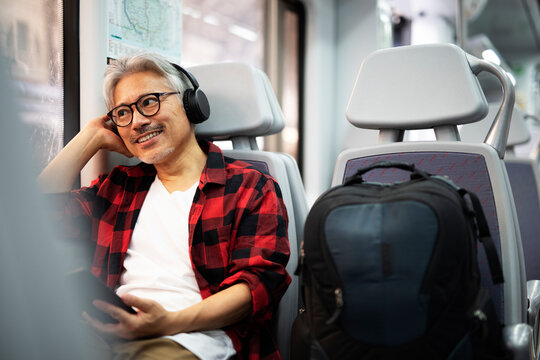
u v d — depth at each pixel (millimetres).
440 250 875
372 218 911
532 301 1289
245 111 1433
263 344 1237
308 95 3385
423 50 1276
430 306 866
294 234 1383
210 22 3209
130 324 1018
